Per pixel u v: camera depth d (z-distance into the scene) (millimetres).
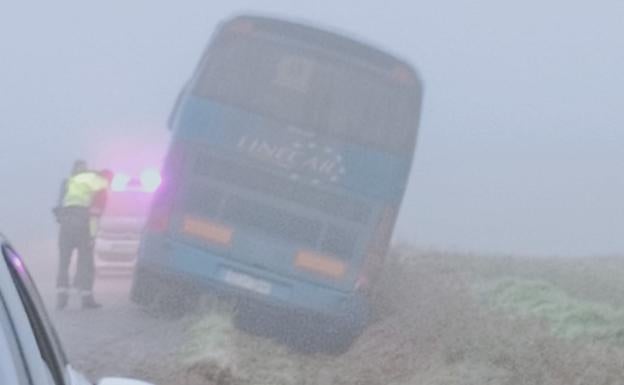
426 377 25219
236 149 32281
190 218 32250
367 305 32031
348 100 32406
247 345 28969
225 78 32406
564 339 26641
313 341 32312
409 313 31938
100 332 29828
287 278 32156
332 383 26578
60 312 33375
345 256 32156
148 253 32156
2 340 7676
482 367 25156
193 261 32062
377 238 32125
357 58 32344
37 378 7988
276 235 32281
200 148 32281
